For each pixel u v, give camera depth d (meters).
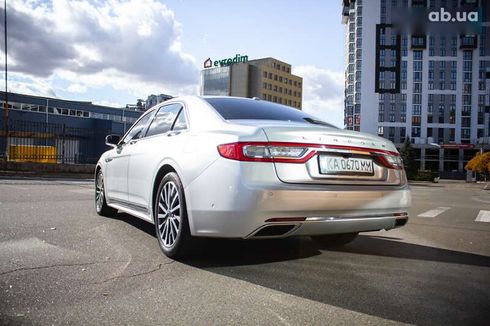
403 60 93.62
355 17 96.44
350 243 4.57
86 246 3.88
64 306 2.41
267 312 2.41
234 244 4.16
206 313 2.37
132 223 5.19
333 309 2.49
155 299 2.57
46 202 7.31
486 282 3.10
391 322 2.32
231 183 2.98
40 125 20.89
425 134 93.69
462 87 93.75
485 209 10.26
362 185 3.38
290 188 3.01
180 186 3.42
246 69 122.69
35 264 3.23
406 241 4.85
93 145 22.34
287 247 4.14
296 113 4.36
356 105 94.69
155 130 4.45
